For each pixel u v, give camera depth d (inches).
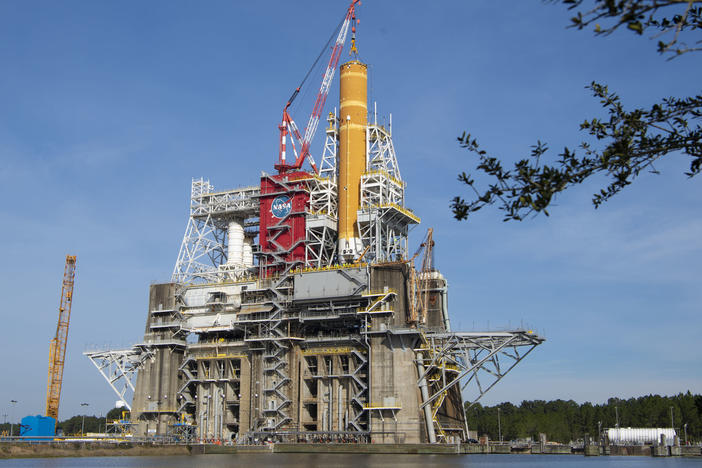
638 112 948.0
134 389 7810.0
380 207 7165.4
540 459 6240.2
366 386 6707.7
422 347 6530.5
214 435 7509.8
